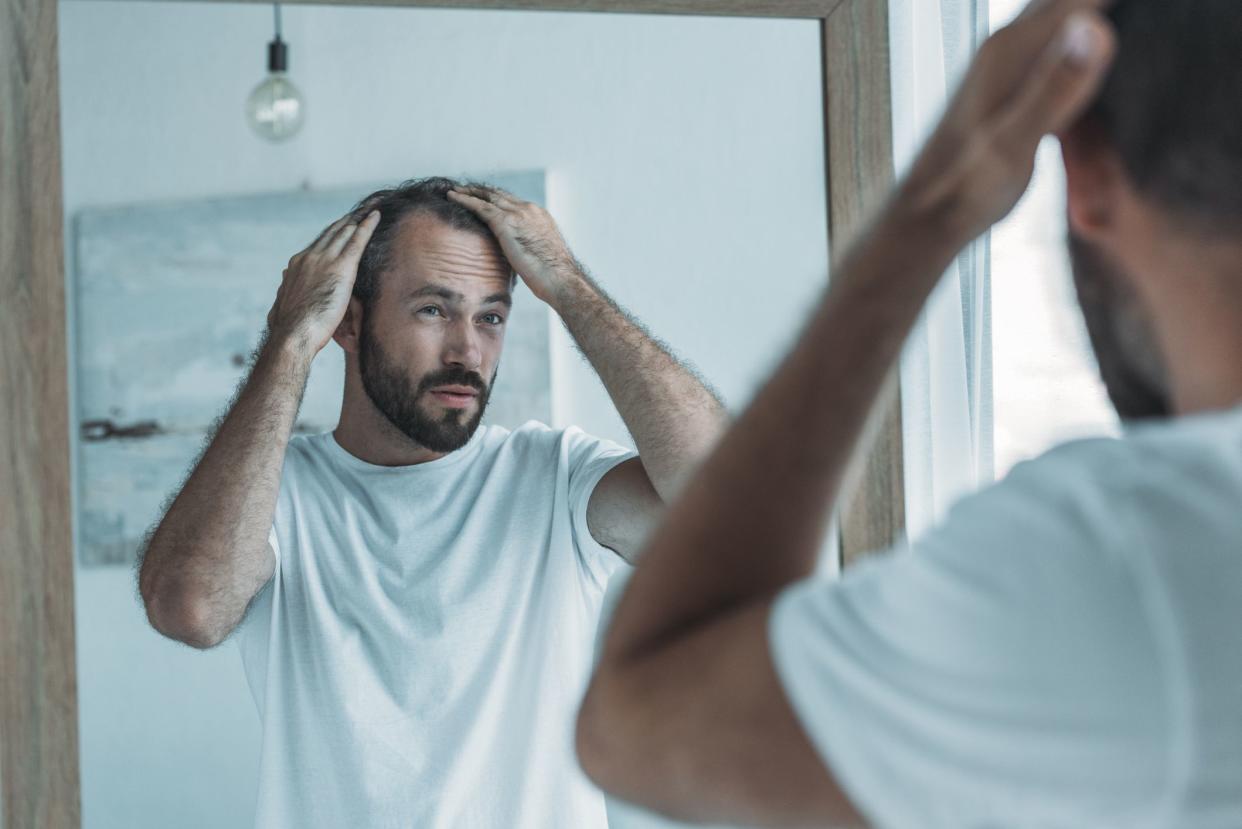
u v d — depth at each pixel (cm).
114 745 115
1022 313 143
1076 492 34
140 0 117
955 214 40
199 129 118
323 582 117
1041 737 31
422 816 114
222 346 117
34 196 115
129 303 116
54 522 115
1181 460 34
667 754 37
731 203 127
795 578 39
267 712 115
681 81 127
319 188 119
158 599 112
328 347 118
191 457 117
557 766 117
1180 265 38
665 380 118
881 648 33
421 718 116
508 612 119
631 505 118
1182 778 31
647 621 39
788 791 35
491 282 121
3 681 114
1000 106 40
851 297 41
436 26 122
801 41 130
